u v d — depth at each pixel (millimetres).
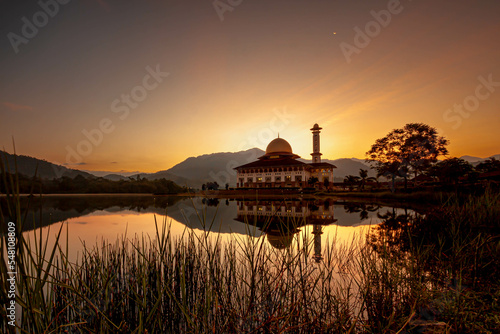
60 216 14422
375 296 3385
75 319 2646
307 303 3105
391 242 7059
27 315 1789
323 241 7137
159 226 10977
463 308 3162
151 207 22125
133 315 2789
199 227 10727
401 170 36656
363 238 7707
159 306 2439
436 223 8688
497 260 4762
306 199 34844
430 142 33906
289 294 3209
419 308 3309
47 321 1935
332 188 67250
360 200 30594
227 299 3025
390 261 4488
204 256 3832
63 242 7383
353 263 4938
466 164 36531
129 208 20781
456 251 4941
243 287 3541
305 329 2758
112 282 3238
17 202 1585
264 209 19953
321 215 15031
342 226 10492
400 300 3490
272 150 72875
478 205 8586
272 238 7203
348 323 2980
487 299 3438
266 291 3062
